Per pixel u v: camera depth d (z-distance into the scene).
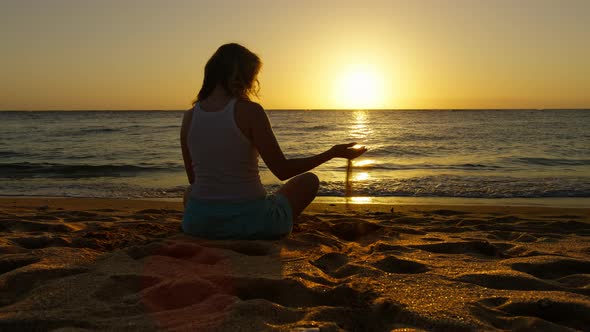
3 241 3.29
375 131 37.44
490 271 2.57
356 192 9.88
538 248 3.43
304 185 3.32
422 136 30.91
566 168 14.37
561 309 2.06
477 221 5.01
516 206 7.89
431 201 8.81
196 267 2.55
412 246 3.33
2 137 30.73
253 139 2.90
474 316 1.92
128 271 2.47
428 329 1.84
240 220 3.02
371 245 3.32
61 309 1.94
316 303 2.17
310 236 3.36
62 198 9.02
